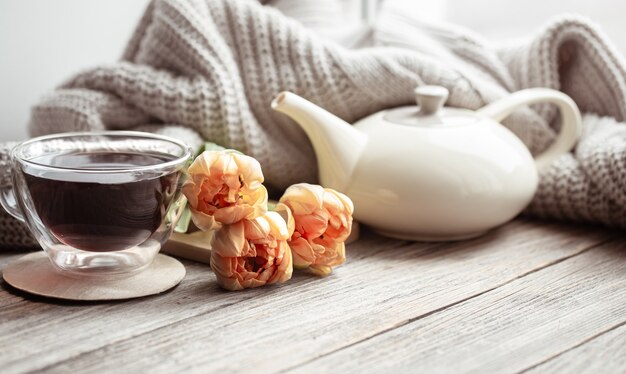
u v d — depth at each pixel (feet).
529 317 2.60
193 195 2.57
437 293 2.70
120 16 3.88
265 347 2.45
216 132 3.09
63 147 2.80
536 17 4.07
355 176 2.94
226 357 2.41
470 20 4.28
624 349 2.48
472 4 4.26
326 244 2.73
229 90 3.08
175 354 2.41
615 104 3.24
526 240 3.04
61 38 3.74
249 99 3.16
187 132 3.06
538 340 2.51
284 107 2.89
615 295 2.71
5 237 2.84
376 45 3.36
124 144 2.84
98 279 2.67
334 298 2.67
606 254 2.95
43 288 2.62
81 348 2.42
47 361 2.37
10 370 2.34
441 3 4.27
